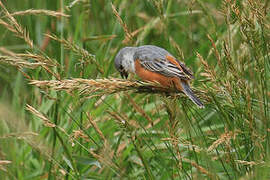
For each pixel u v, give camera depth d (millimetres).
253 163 8453
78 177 9594
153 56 11023
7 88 13312
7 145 10594
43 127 11664
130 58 11555
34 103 12109
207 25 14695
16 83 12750
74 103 10617
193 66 13328
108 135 11547
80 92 8555
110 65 13070
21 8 14641
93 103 11617
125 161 11180
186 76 10305
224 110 9539
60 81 8500
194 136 10039
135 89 9000
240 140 10172
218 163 10117
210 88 9461
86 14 13125
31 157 11438
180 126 9930
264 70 9328
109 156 9289
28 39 9977
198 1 12469
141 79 11516
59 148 10859
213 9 14633
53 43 12602
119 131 11969
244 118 9273
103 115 12008
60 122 11664
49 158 9656
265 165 8367
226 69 9797
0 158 10375
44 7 15125
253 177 8438
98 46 13742
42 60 9531
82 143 11023
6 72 13359
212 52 11883
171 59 10883
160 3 12266
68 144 11070
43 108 12086
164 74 10742
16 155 11195
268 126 8992
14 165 10562
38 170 10820
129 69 11680
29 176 10680
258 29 9281
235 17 10062
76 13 14656
